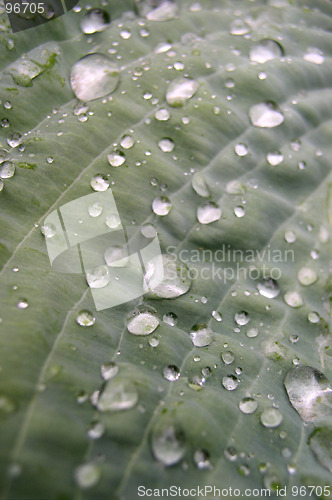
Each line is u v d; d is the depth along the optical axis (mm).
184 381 175
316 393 179
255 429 173
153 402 169
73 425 162
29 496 156
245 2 214
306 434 175
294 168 198
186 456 165
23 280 175
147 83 196
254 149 197
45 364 167
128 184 187
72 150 188
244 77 201
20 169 184
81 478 159
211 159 194
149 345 177
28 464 158
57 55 197
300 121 202
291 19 214
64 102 194
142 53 201
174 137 193
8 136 188
